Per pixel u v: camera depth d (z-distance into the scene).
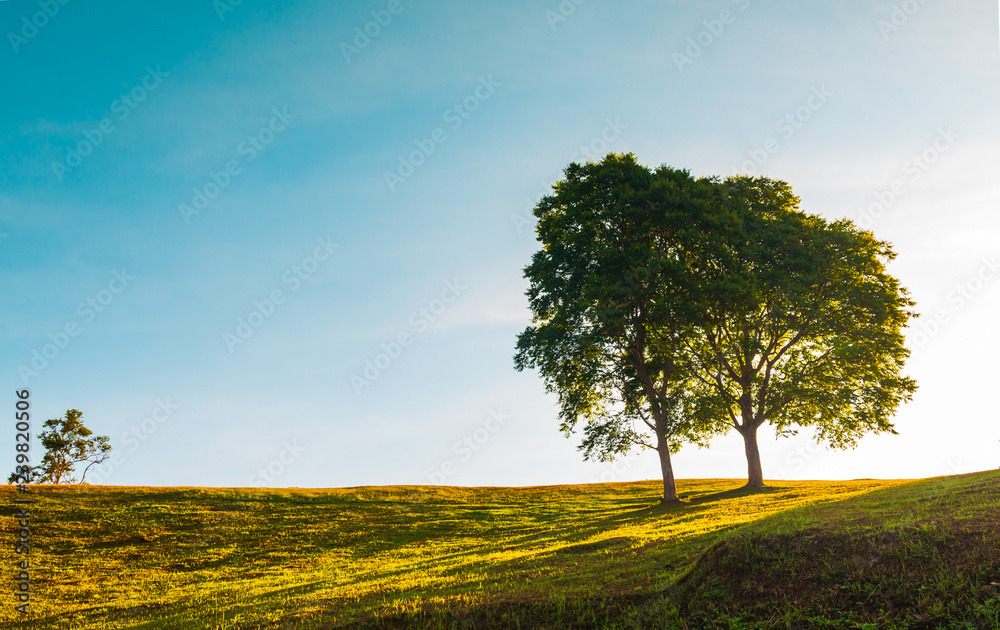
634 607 11.41
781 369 35.66
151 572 27.11
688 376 35.22
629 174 33.72
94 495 42.03
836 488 31.97
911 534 11.00
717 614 10.59
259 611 15.98
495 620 11.88
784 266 33.91
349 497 44.94
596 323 32.12
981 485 15.48
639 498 43.09
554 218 34.44
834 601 10.02
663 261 31.05
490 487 53.22
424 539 32.25
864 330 33.16
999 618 8.60
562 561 16.88
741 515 21.98
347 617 13.21
